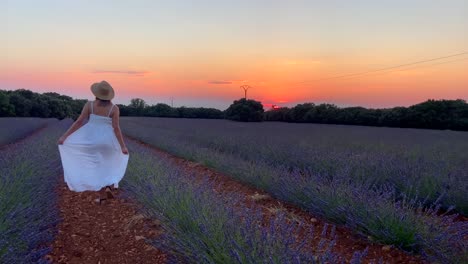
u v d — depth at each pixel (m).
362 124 45.88
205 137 17.30
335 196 4.61
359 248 3.73
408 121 41.59
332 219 4.50
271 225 3.13
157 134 20.48
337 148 11.86
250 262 2.52
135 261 3.31
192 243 2.99
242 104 60.59
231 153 11.42
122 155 5.55
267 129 27.39
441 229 3.56
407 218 3.78
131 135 24.84
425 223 3.78
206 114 73.62
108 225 4.30
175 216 3.74
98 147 5.28
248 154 10.76
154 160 8.11
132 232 4.04
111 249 3.58
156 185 4.93
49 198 4.84
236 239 2.91
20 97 63.72
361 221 4.01
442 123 39.69
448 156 9.26
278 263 2.52
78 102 91.94
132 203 5.17
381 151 10.53
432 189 5.46
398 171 6.31
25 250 3.01
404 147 12.57
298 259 2.45
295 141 14.79
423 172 6.11
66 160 5.30
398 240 3.65
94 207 5.09
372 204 4.13
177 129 26.11
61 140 5.24
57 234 3.92
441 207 5.56
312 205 4.74
